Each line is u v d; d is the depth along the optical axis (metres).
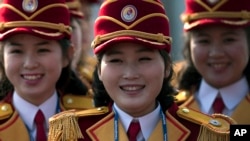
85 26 6.95
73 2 6.42
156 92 4.95
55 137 5.00
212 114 5.64
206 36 5.98
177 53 9.24
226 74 6.01
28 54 5.46
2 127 5.52
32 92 5.52
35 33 5.41
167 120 5.06
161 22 5.00
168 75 5.08
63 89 5.85
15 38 5.44
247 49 6.03
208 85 6.09
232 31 5.96
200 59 6.01
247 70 6.11
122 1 4.97
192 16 6.02
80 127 5.05
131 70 4.89
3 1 5.54
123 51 4.91
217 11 5.95
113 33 4.95
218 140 5.00
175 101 5.62
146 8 4.97
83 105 5.78
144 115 5.00
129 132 4.98
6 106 5.60
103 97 5.20
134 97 4.92
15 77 5.51
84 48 6.84
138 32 4.94
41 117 5.60
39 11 5.48
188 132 5.04
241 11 5.96
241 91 6.05
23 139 5.53
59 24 5.54
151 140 4.98
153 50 4.93
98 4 7.67
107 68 4.93
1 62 5.59
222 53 5.96
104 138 5.00
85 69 6.80
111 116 5.04
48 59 5.50
